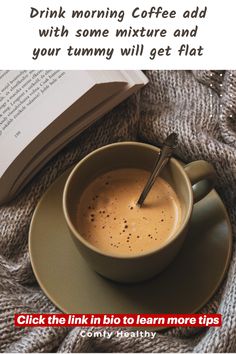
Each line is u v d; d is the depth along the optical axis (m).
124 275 0.41
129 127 0.51
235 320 0.40
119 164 0.45
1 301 0.43
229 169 0.47
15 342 0.42
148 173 0.45
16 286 0.46
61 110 0.45
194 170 0.42
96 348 0.43
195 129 0.49
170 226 0.43
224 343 0.40
